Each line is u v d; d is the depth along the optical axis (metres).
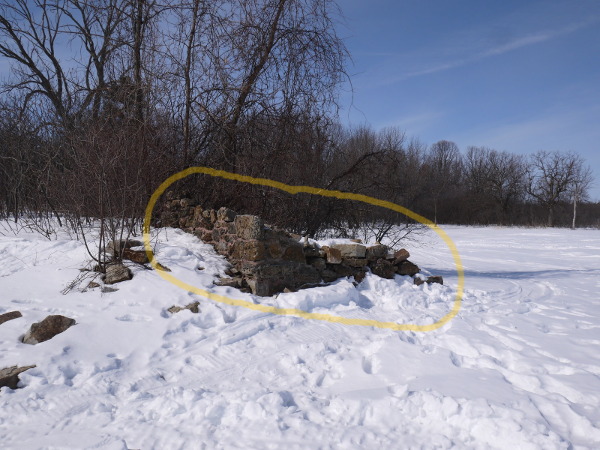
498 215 61.16
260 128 9.23
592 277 12.01
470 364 4.79
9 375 4.18
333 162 10.47
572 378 4.32
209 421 3.61
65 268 6.52
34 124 11.47
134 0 9.68
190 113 9.07
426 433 3.42
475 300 7.77
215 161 9.09
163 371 4.50
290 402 3.90
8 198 11.03
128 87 9.09
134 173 7.44
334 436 3.37
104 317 5.30
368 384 4.21
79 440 3.38
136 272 6.31
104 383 4.21
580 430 3.42
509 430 3.30
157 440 3.38
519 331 6.00
